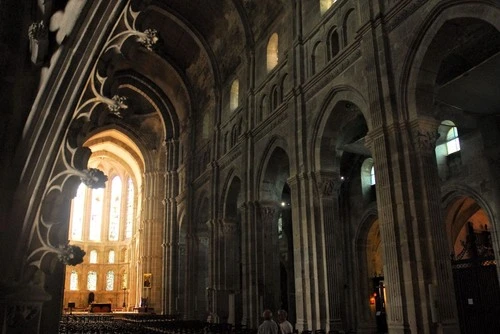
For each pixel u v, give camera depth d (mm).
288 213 35969
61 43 4246
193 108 40188
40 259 4328
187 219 38312
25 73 4625
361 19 17625
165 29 37000
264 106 26828
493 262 18734
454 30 14484
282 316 13734
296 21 23531
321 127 20438
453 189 20938
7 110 4453
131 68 43188
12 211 4285
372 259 28016
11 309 4254
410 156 14578
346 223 28812
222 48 34031
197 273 36875
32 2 4898
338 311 18906
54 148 4301
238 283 28703
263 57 27828
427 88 15031
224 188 31766
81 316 43938
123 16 3990
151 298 47031
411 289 13539
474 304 18953
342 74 18891
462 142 20781
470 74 15523
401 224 14242
